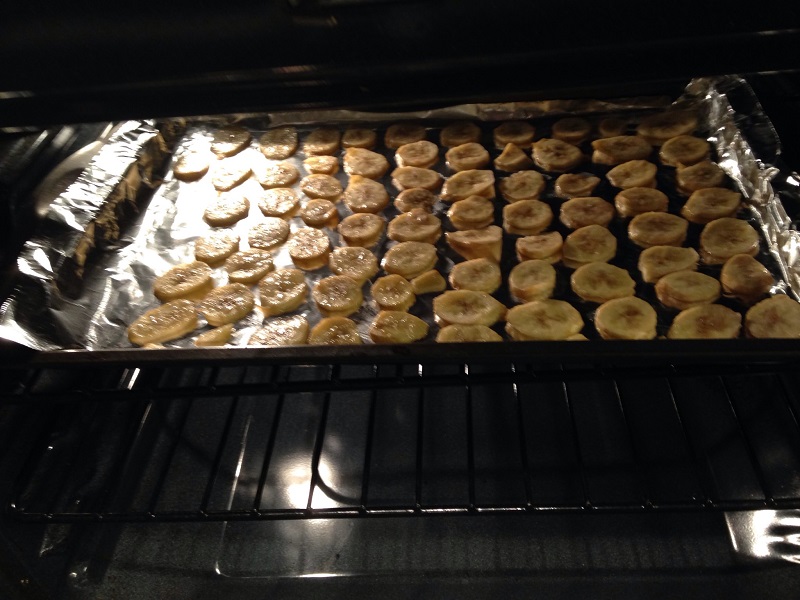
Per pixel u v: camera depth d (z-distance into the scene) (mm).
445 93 199
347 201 433
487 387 421
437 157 466
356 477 388
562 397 412
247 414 418
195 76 187
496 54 180
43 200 391
